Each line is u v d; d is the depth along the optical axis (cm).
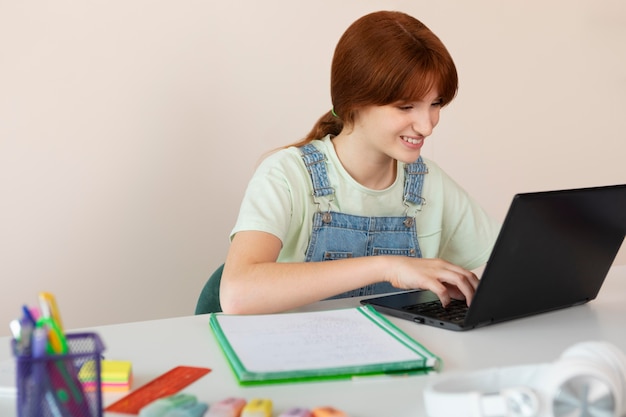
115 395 90
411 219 168
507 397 73
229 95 239
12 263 220
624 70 309
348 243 162
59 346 74
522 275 116
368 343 103
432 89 140
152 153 232
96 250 229
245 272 129
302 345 103
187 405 82
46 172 221
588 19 298
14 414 85
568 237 119
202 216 241
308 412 80
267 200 150
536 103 293
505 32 282
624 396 75
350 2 253
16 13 212
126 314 235
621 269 162
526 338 113
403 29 140
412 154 149
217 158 240
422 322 121
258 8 240
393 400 88
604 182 312
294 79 248
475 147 283
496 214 291
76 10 218
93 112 224
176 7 229
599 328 119
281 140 248
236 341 105
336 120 169
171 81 231
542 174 298
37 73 216
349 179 161
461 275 125
